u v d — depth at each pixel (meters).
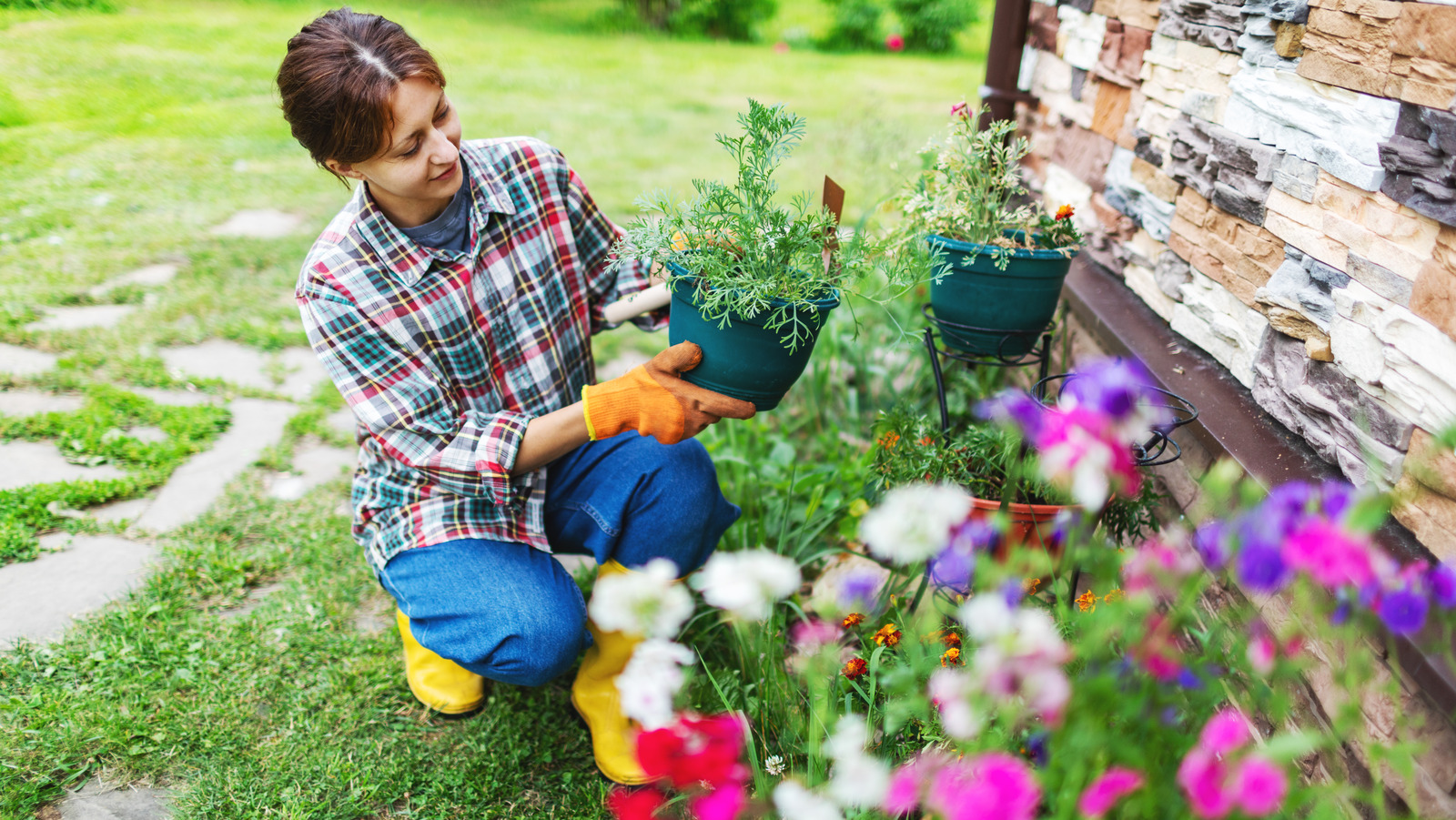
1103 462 1.12
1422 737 1.32
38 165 5.39
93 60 8.05
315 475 2.75
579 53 10.11
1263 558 1.00
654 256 1.62
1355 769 1.45
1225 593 1.77
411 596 1.74
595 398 1.60
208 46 8.92
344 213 1.66
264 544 2.45
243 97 7.09
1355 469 1.55
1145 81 2.39
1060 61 2.99
